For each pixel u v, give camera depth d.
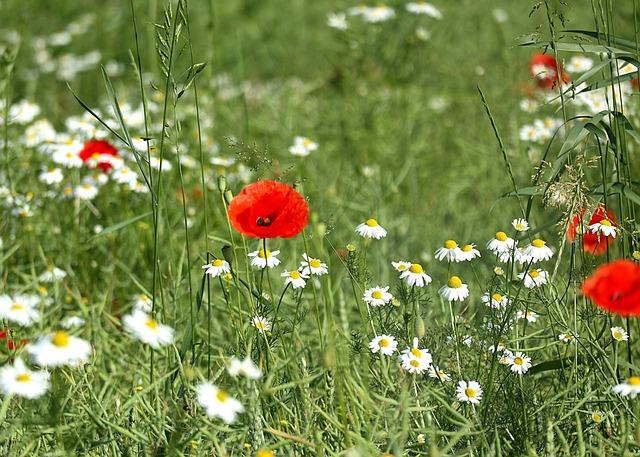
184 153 2.76
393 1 3.46
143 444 2.03
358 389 2.03
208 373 2.15
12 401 2.13
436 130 3.33
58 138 2.69
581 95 2.68
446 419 2.09
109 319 2.42
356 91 3.37
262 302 2.14
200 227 2.66
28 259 2.59
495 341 2.06
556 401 2.11
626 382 1.98
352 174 2.96
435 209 2.87
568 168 2.09
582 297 2.24
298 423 2.08
